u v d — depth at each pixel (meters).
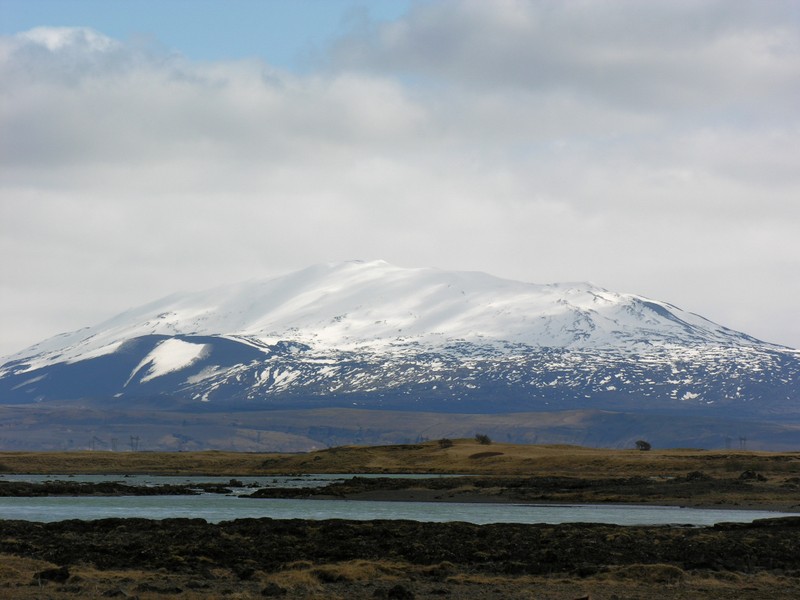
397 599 81.19
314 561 105.94
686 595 84.81
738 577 94.62
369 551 111.88
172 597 80.50
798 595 85.31
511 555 109.19
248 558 106.75
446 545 115.50
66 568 93.19
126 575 93.25
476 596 83.50
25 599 78.12
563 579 94.38
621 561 105.38
